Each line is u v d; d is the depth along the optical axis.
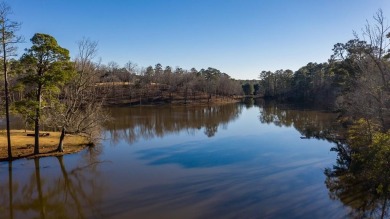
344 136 36.53
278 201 18.91
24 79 27.02
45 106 29.03
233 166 27.12
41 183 22.92
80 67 33.50
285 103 108.25
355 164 21.03
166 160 29.52
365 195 19.27
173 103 104.50
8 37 25.78
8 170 25.84
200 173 25.08
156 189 21.28
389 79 22.11
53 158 29.58
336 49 46.62
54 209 18.33
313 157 29.73
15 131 41.00
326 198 19.19
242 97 139.88
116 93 108.06
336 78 60.34
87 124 35.44
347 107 37.12
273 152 32.31
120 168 26.73
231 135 43.81
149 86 121.56
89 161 28.97
